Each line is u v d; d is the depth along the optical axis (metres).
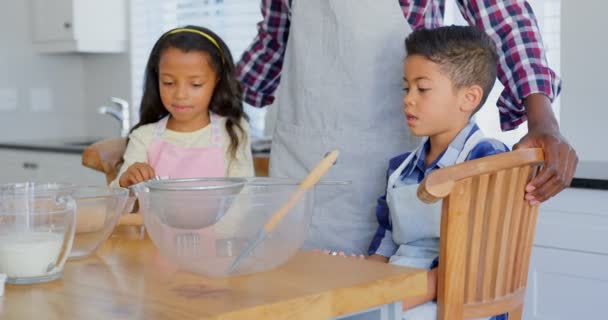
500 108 1.79
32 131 4.29
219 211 1.10
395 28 1.74
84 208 1.22
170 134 2.03
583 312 2.05
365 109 1.76
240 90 2.07
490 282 1.35
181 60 1.93
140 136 2.03
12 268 1.07
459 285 1.29
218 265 1.09
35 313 0.93
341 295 1.03
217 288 1.04
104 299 0.99
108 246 1.35
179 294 1.01
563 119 2.45
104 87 4.27
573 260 2.06
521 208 1.37
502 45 1.73
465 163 1.23
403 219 1.56
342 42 1.76
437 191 1.19
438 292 1.29
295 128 1.85
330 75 1.78
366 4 1.74
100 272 1.14
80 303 0.97
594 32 2.37
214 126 2.04
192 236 1.10
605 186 1.96
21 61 4.23
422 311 1.33
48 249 1.08
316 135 1.82
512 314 1.43
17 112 4.22
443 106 1.56
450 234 1.25
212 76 1.99
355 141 1.77
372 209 1.78
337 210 1.80
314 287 1.04
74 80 4.40
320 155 1.81
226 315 0.92
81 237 1.22
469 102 1.58
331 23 1.77
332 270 1.14
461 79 1.56
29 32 4.21
